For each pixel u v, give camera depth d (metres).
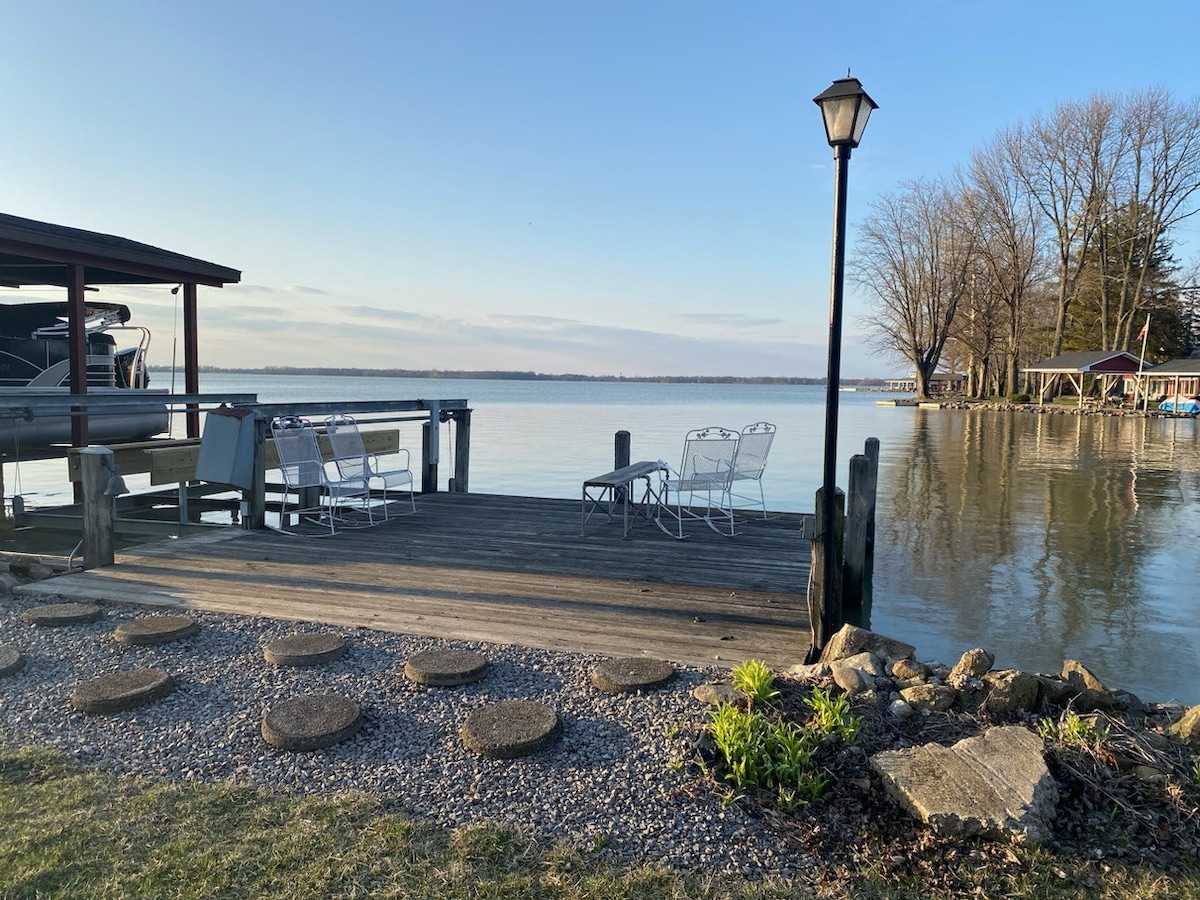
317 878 2.08
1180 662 5.36
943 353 55.53
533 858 2.19
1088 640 5.76
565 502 8.05
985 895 2.09
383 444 9.20
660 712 2.97
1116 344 40.91
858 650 3.44
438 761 2.67
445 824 2.33
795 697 3.04
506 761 2.66
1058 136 40.66
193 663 3.46
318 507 7.36
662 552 5.64
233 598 4.39
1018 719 2.94
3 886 2.02
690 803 2.45
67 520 8.04
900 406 46.19
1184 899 2.08
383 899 2.01
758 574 5.02
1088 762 2.62
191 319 10.47
